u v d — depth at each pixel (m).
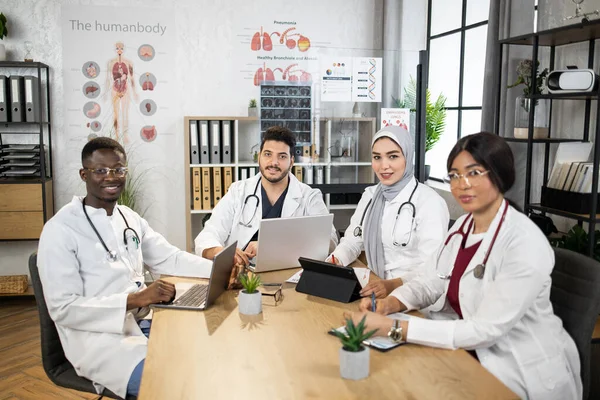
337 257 2.79
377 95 4.79
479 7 4.83
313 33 5.51
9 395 3.22
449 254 2.16
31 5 5.05
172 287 2.26
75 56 5.17
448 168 1.98
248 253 2.80
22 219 4.82
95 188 2.34
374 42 5.64
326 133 4.82
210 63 5.36
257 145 5.11
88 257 2.28
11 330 4.23
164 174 5.40
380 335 1.84
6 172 4.82
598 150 2.94
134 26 5.23
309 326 1.98
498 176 1.89
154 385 1.53
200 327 1.97
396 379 1.56
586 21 3.01
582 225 3.55
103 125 5.27
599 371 2.69
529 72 3.61
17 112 4.78
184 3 5.27
